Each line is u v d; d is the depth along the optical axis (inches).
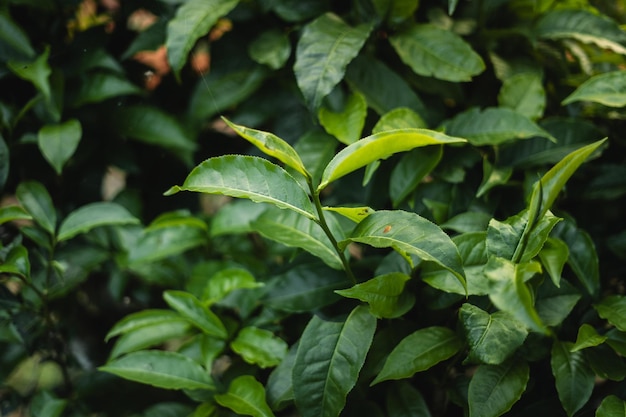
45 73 28.3
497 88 29.5
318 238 26.0
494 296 20.9
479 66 27.1
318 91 26.3
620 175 27.9
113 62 30.1
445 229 27.0
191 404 29.3
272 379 25.8
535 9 28.9
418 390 26.1
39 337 29.9
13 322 28.7
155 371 26.3
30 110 30.4
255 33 29.7
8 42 29.2
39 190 28.9
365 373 25.1
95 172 32.2
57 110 29.5
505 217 27.5
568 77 29.5
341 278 26.7
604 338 23.8
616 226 28.9
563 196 27.4
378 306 24.0
